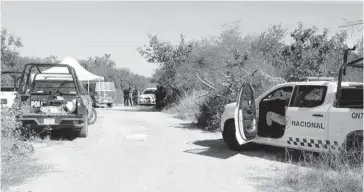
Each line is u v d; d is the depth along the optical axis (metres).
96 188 5.87
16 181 6.07
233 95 11.91
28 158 7.68
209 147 9.36
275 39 19.38
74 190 5.76
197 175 6.63
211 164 7.48
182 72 21.86
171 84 23.41
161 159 7.95
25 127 10.09
